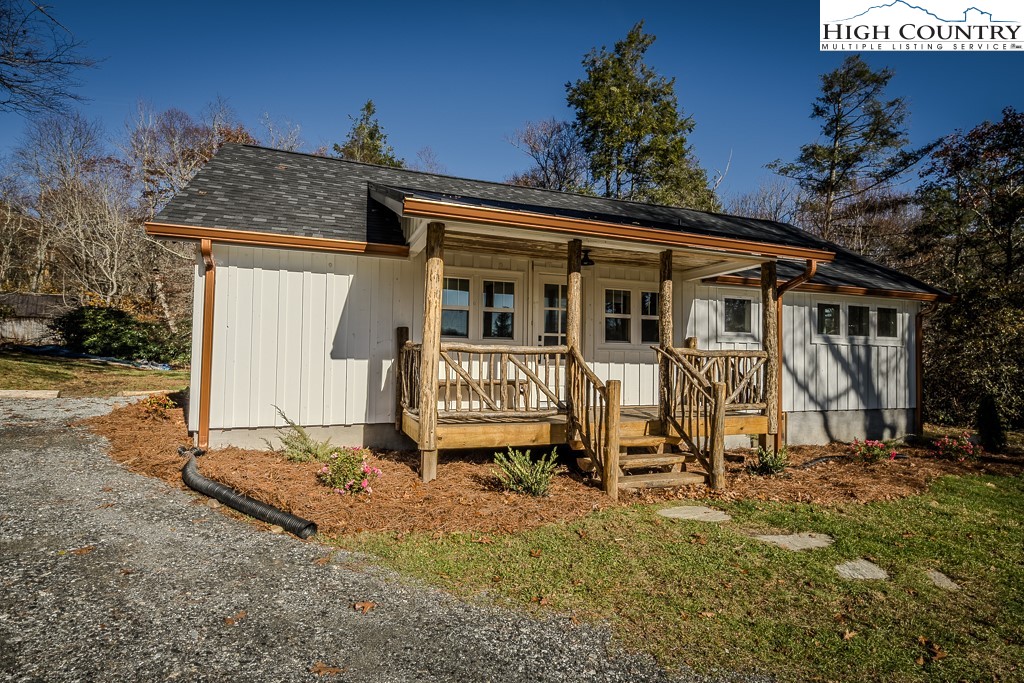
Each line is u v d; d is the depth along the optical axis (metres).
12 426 7.69
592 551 3.94
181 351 20.33
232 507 4.49
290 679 2.30
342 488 4.88
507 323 7.65
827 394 9.63
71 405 9.83
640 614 3.05
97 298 23.92
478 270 7.46
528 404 6.03
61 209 25.30
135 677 2.28
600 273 8.27
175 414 8.73
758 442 8.05
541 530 4.32
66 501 4.55
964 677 2.56
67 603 2.90
